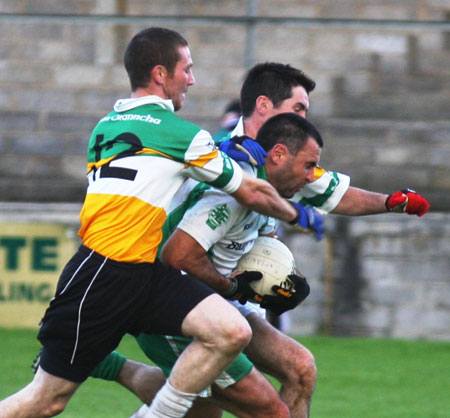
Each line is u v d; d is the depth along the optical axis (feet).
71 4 107.14
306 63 106.83
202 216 47.24
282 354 49.80
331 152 107.14
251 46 106.42
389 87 106.73
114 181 45.47
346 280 103.19
